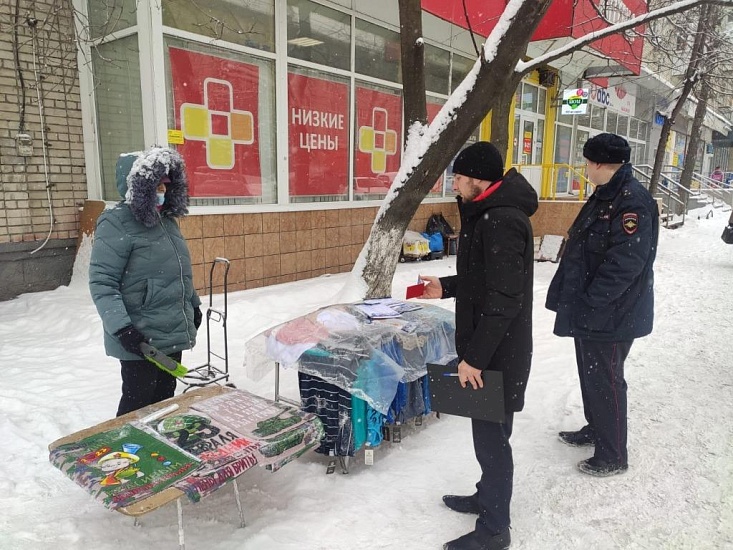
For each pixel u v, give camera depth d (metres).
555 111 15.34
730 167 48.25
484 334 2.13
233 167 6.89
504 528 2.34
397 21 9.16
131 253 2.72
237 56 6.78
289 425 2.55
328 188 8.30
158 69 5.91
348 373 2.80
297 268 7.75
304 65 7.61
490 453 2.33
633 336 2.83
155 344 2.82
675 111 13.55
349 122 8.54
